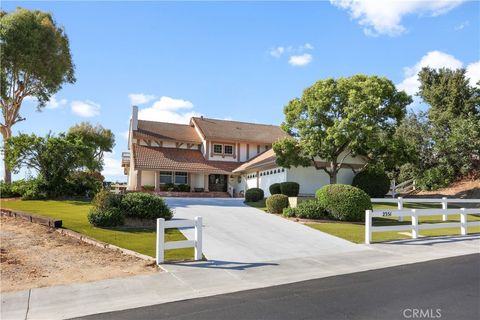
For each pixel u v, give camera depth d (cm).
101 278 873
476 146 2881
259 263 1016
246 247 1205
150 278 871
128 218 1486
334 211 1767
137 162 3462
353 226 1647
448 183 3116
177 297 743
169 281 849
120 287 807
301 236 1404
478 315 609
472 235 1562
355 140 2350
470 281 823
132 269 948
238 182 3859
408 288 772
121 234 1305
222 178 3909
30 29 2798
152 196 1573
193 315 636
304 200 1964
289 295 738
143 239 1248
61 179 2319
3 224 1438
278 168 2914
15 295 755
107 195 1473
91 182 2430
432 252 1184
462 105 3369
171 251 1129
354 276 886
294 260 1056
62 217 1541
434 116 3234
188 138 3969
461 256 1120
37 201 2164
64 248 1137
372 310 639
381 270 946
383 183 2617
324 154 2495
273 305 677
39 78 2986
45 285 821
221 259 1052
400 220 1881
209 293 765
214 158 3888
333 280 850
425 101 3662
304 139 2494
